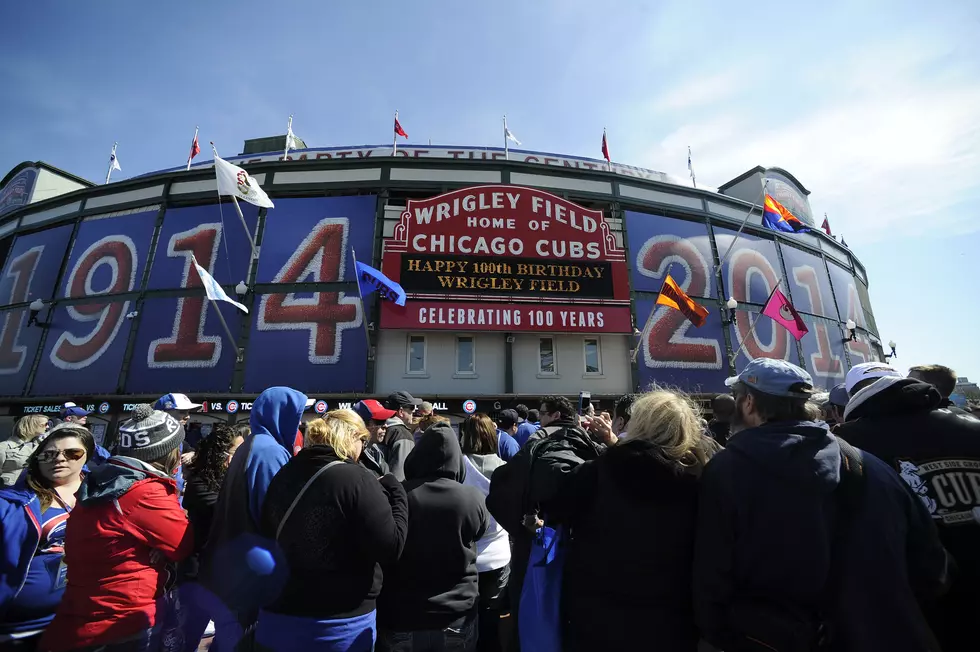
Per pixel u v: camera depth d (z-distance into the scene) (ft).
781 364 8.12
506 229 57.00
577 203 65.05
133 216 61.67
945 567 7.41
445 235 55.88
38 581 10.11
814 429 7.39
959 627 8.22
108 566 9.00
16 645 9.74
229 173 53.62
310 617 8.48
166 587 10.12
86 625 8.70
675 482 7.99
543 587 9.04
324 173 61.41
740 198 81.20
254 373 53.21
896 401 9.41
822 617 6.82
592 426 13.33
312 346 54.34
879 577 6.72
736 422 9.00
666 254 63.72
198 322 55.42
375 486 9.20
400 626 10.02
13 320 60.90
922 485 8.62
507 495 9.90
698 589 7.20
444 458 11.21
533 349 56.65
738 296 65.41
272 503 8.95
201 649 15.67
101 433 52.26
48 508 10.59
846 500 7.06
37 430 15.93
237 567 8.87
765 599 6.89
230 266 57.57
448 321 53.57
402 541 9.50
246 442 10.22
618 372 57.26
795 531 6.77
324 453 9.35
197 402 51.78
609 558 7.93
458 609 10.21
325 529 8.60
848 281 81.51
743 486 7.13
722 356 61.41
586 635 7.95
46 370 56.70
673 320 60.80
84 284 59.62
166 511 9.53
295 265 57.36
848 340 72.95
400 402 21.63
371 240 58.70
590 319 55.52
